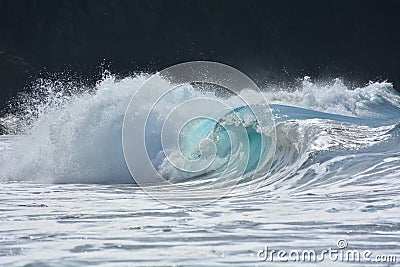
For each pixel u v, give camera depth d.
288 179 38.31
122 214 29.75
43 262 21.08
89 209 31.55
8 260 21.38
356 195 32.28
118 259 21.34
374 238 23.72
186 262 20.94
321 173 37.75
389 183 34.34
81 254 22.02
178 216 28.86
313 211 29.03
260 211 29.61
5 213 30.59
